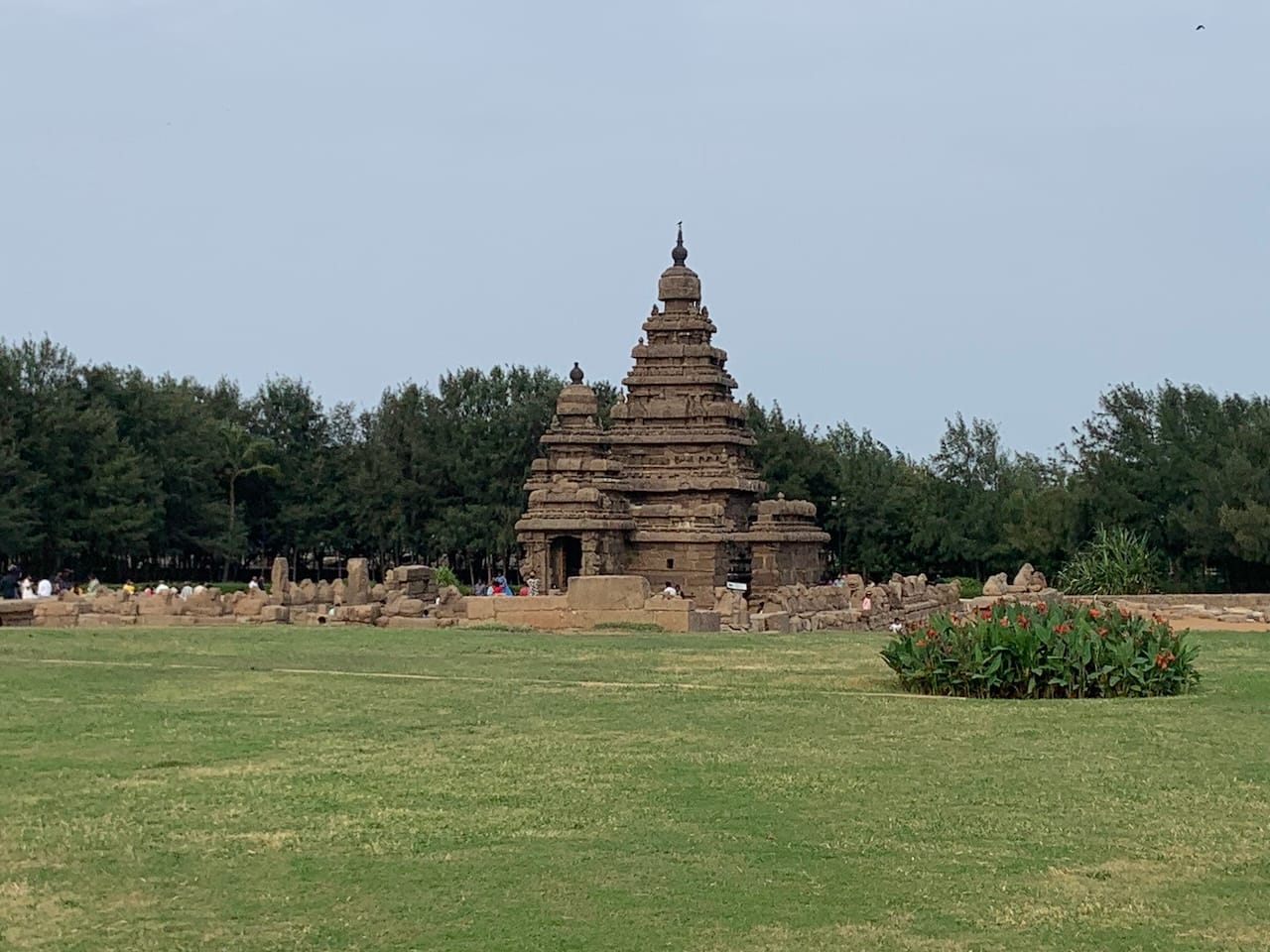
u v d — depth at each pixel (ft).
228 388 404.16
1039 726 75.15
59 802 58.49
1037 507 278.46
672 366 277.64
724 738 71.92
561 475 259.80
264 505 374.02
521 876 49.21
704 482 266.57
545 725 75.61
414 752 68.33
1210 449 263.70
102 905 46.62
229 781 62.08
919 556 342.44
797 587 186.80
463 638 123.24
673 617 139.54
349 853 51.75
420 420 383.24
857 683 93.09
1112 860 51.31
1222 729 74.38
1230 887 48.52
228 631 128.26
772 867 50.24
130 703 81.82
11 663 99.19
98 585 208.85
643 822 55.62
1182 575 257.96
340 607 151.74
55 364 320.91
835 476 352.08
